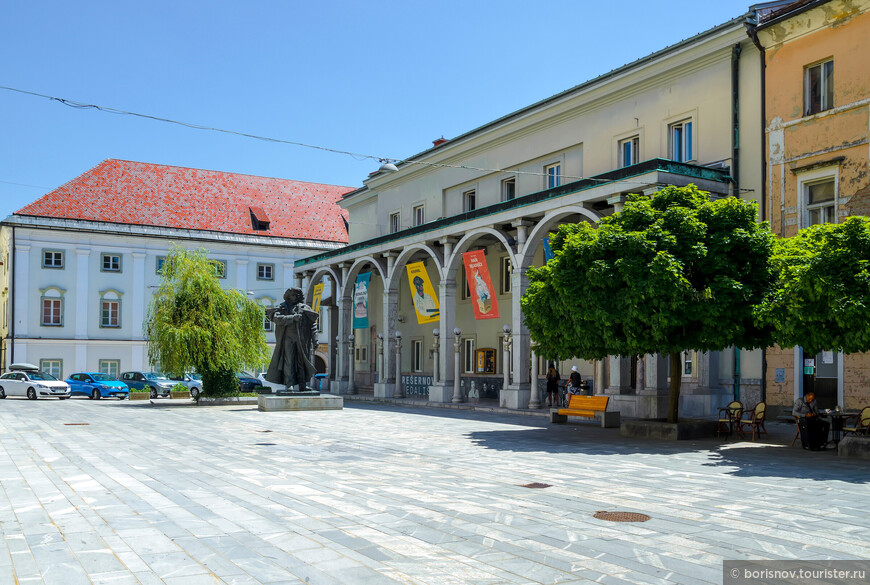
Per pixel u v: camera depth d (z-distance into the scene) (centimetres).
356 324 3509
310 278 4206
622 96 2678
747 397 2153
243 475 1134
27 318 4903
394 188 4100
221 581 580
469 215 2895
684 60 2416
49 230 4988
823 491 986
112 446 1545
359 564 628
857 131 1934
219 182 5909
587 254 1592
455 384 2981
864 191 1914
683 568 616
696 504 891
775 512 844
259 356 3388
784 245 1622
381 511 848
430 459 1333
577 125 2881
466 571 608
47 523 785
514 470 1189
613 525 775
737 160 2247
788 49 2122
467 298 3603
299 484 1045
